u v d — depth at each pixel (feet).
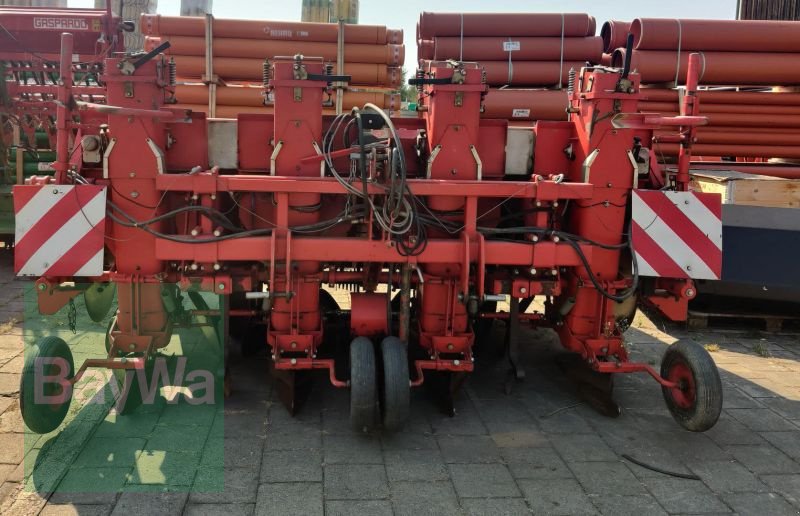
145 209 11.70
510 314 14.38
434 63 12.57
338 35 24.72
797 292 18.78
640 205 12.17
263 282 13.89
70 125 11.34
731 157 24.48
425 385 14.26
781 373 16.14
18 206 11.08
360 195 11.72
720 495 10.37
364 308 12.75
